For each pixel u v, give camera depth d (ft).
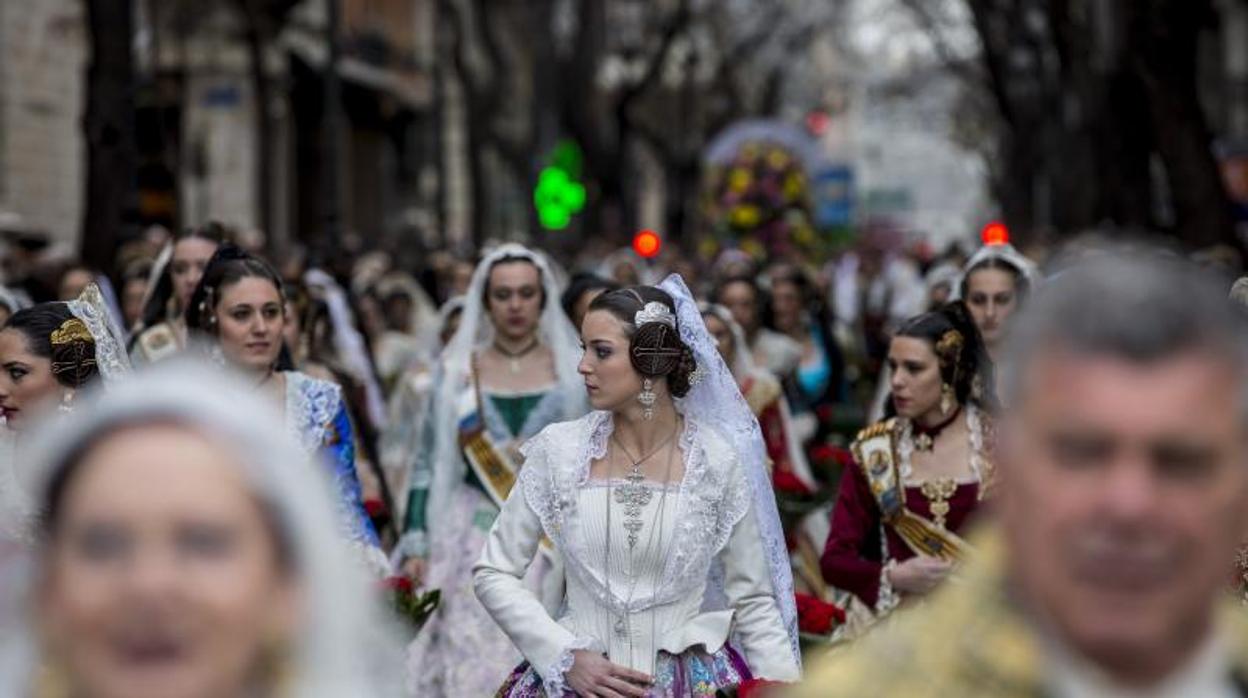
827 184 154.10
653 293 17.51
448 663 23.44
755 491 17.47
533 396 25.30
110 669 6.70
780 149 103.71
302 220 137.28
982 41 99.76
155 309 26.00
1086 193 81.61
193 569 6.66
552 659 16.84
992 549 7.42
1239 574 13.89
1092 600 6.58
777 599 17.56
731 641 17.43
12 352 16.99
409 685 23.40
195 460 6.70
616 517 17.22
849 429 39.83
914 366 19.24
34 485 7.08
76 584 6.68
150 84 103.55
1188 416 6.45
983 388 19.43
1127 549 6.49
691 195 148.56
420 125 152.25
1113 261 6.85
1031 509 6.69
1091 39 80.23
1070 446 6.59
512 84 143.84
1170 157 58.08
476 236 116.47
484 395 25.25
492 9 119.65
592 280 28.45
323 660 7.01
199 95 112.68
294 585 6.93
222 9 105.50
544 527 17.51
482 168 117.50
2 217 58.75
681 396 17.63
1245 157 88.74
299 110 133.28
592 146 118.73
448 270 59.93
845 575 19.52
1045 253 55.36
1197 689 6.82
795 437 29.27
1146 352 6.51
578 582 17.43
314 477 7.11
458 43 116.06
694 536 17.16
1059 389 6.61
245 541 6.73
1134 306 6.59
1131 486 6.45
